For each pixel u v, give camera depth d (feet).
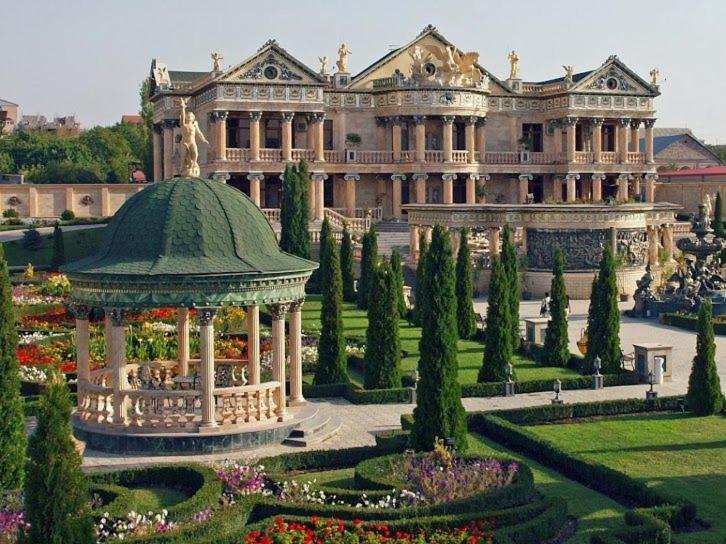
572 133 422.41
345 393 165.48
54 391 76.64
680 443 136.67
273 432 130.21
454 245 303.48
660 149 603.67
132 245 129.70
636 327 248.11
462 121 412.57
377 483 109.40
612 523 105.29
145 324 194.70
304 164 296.10
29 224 415.85
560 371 186.09
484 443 138.10
